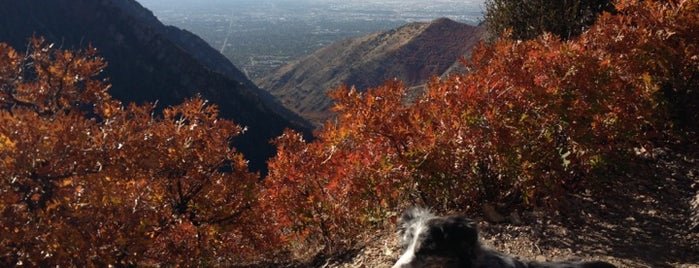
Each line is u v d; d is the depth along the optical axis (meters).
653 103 7.63
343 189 7.29
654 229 6.39
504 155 6.16
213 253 9.08
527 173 6.24
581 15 12.88
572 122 6.50
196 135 9.94
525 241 6.12
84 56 11.88
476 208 6.78
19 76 11.11
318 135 8.45
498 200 6.77
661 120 7.92
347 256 6.95
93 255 6.98
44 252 6.67
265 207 9.19
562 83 6.93
